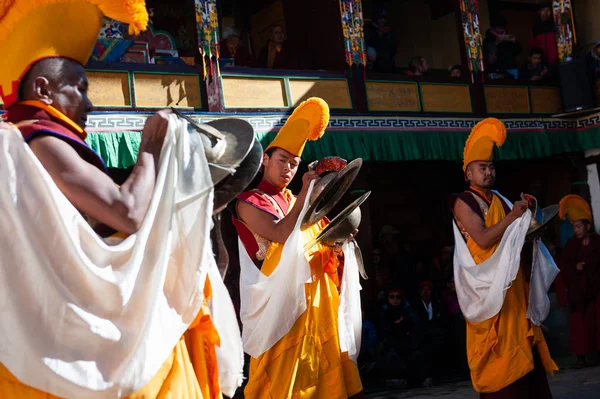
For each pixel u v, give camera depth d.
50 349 1.85
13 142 1.90
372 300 10.81
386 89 11.48
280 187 4.63
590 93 12.83
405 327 9.74
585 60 13.02
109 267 1.93
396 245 12.67
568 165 13.73
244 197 4.45
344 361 4.50
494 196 5.71
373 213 14.24
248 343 4.39
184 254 2.12
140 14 2.08
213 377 2.31
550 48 13.75
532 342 5.47
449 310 10.60
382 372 9.51
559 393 7.66
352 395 4.46
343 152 10.77
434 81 11.96
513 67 14.05
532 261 5.60
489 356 5.42
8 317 1.84
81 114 2.10
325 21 11.77
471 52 12.41
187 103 9.76
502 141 5.68
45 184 1.87
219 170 2.28
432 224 14.73
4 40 2.04
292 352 4.29
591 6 13.84
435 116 11.77
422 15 15.48
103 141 8.90
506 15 16.06
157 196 2.04
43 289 1.86
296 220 4.18
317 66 11.91
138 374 1.94
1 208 1.86
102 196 1.92
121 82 9.34
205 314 2.26
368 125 11.12
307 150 10.48
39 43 2.02
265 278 4.37
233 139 2.41
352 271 4.61
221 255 2.50
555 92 13.20
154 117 2.15
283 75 10.62
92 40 2.10
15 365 1.83
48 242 1.87
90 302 1.90
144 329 1.96
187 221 2.13
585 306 10.53
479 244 5.45
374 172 14.38
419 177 14.75
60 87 2.04
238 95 10.23
